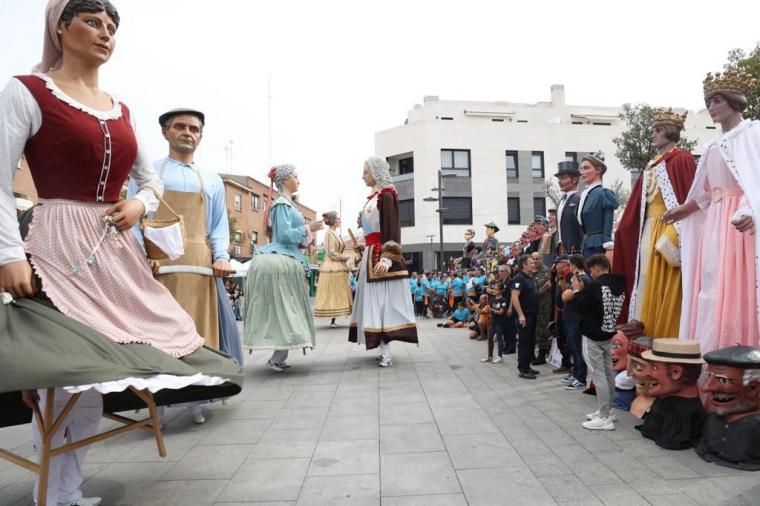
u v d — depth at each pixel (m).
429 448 3.86
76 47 2.80
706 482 3.14
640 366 4.00
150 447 4.06
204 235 4.93
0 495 3.28
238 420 4.78
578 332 5.68
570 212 6.86
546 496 3.01
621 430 4.23
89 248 2.71
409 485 3.20
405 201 33.72
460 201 32.78
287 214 6.91
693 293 4.33
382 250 7.22
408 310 7.37
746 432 3.38
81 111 2.71
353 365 7.47
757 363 3.36
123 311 2.77
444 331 12.02
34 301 2.47
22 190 14.18
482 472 3.38
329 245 14.12
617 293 4.38
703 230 4.31
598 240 6.18
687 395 3.82
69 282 2.60
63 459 2.91
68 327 2.38
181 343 2.94
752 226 3.65
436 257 32.31
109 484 3.34
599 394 4.33
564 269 6.57
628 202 5.11
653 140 4.98
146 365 2.49
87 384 2.19
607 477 3.26
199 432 4.44
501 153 33.00
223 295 5.19
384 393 5.64
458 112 36.47
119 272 2.81
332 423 4.57
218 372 2.98
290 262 6.90
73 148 2.67
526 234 10.04
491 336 7.58
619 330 4.44
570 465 3.48
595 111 38.31
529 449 3.80
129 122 3.03
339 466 3.54
